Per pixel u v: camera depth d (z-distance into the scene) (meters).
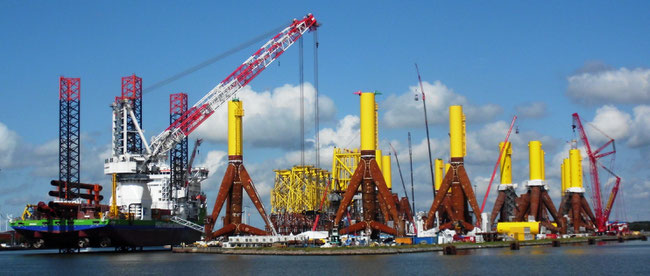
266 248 171.88
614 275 122.06
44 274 130.00
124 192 185.00
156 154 190.62
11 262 158.50
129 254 179.12
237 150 185.75
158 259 159.12
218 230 184.50
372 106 190.12
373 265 137.25
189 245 189.25
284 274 123.56
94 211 172.62
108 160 186.50
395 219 189.00
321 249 165.75
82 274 129.12
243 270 130.88
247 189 184.62
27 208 172.50
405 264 139.25
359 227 187.25
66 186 178.00
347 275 121.12
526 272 125.88
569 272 126.25
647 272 126.12
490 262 144.25
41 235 168.50
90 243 168.00
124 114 191.00
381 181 188.62
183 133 193.75
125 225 171.75
